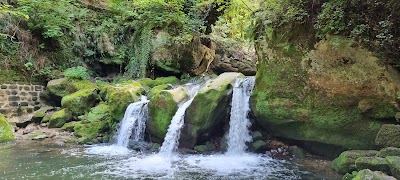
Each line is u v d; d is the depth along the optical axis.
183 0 12.45
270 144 7.05
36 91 10.44
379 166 4.59
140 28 12.65
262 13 7.02
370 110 5.59
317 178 5.19
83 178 5.16
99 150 7.50
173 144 7.24
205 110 7.09
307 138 6.42
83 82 10.65
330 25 5.79
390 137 5.09
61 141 8.31
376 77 5.51
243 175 5.41
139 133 8.20
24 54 10.35
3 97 9.55
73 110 9.52
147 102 8.30
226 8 11.91
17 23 10.37
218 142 7.53
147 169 5.79
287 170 5.69
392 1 5.24
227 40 15.98
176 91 7.93
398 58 5.52
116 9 13.30
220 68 15.62
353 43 5.69
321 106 6.08
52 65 11.16
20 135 8.71
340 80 5.82
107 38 12.48
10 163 6.07
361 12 5.64
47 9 10.95
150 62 12.10
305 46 6.31
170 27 12.41
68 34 11.86
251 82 7.50
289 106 6.45
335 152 6.20
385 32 5.33
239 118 7.29
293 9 6.32
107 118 9.03
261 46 7.08
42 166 5.90
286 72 6.53
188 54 12.68
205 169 5.81
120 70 12.59
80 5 12.62
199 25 12.80
